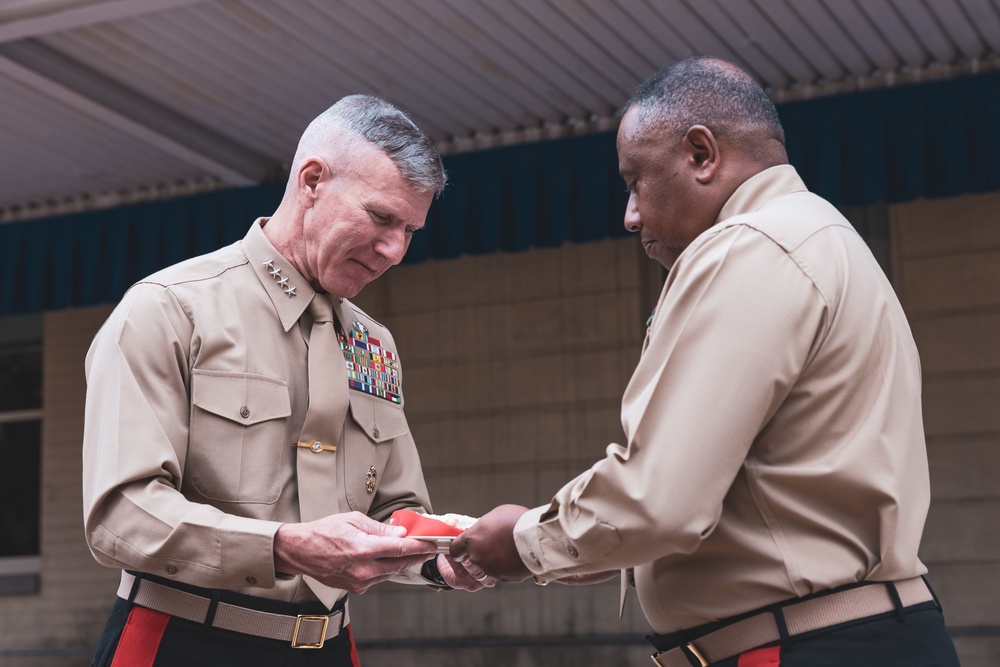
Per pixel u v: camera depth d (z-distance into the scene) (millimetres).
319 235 1993
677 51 5766
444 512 7434
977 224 6457
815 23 5500
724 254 1483
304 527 1765
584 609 6984
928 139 5879
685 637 1561
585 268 7305
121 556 1804
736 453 1431
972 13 5402
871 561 1472
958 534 6312
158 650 1861
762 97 1667
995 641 6133
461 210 6715
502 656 7082
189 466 1897
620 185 6453
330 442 2008
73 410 8289
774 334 1445
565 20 5438
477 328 7516
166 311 1907
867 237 6664
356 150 1975
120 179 7570
